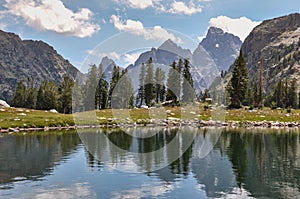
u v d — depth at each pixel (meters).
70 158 31.53
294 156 33.72
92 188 21.33
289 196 20.22
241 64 101.06
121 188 21.25
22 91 140.75
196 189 21.36
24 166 27.97
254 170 27.12
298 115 88.56
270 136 52.47
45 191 20.61
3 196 19.58
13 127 61.59
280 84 143.88
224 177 24.62
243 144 42.78
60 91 121.00
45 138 47.84
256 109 99.19
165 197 19.78
